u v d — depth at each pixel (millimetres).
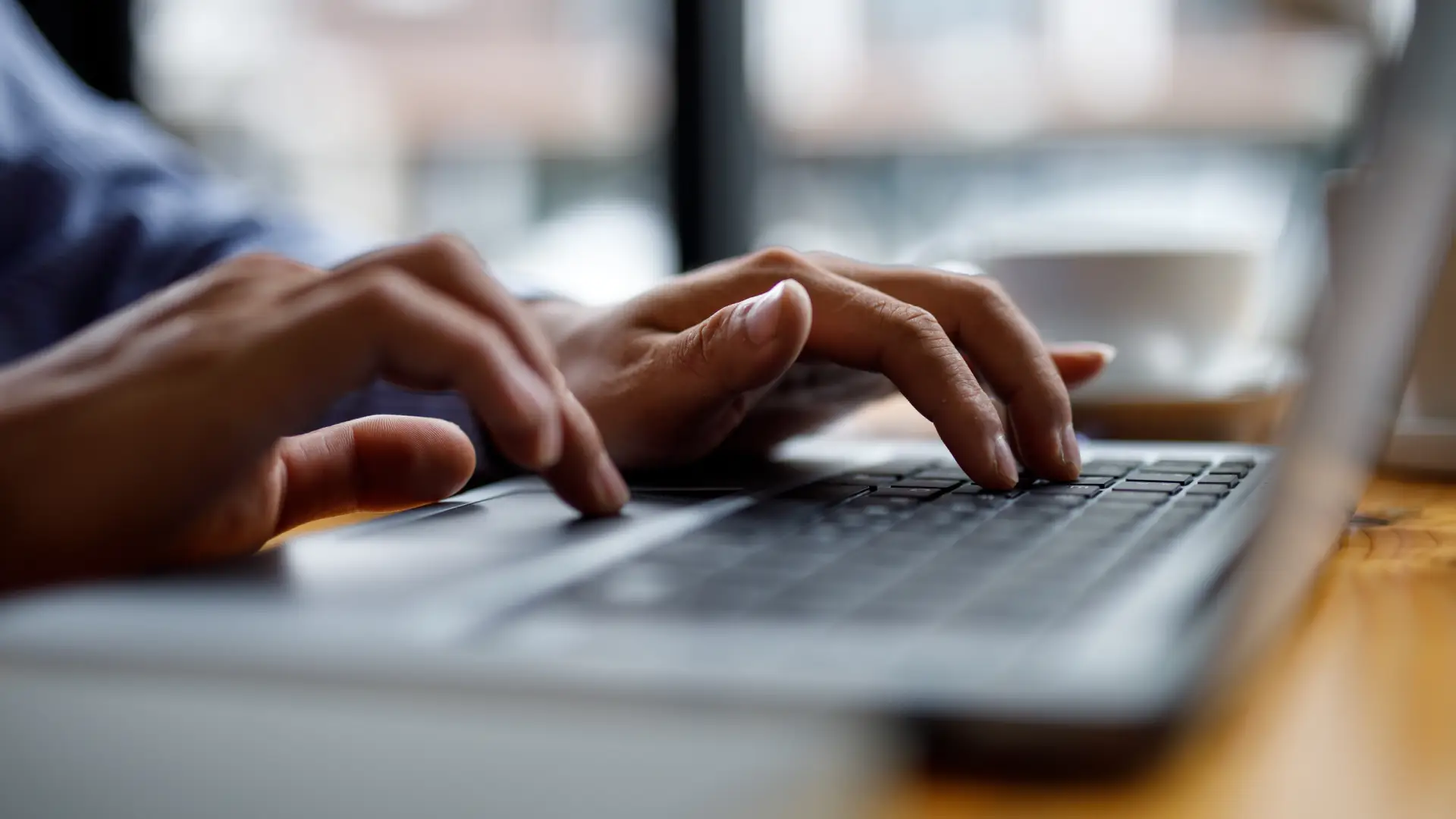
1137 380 804
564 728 209
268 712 223
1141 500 452
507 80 2035
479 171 2084
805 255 662
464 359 415
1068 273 811
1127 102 1900
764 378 555
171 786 190
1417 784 215
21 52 965
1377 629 334
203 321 432
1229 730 240
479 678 236
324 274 451
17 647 264
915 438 789
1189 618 265
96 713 225
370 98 2115
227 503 437
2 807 183
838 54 1913
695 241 1848
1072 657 235
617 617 277
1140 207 1907
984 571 315
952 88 1925
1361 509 571
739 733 204
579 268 1969
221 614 291
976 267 849
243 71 2090
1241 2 1856
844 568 322
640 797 179
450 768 193
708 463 611
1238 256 804
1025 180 1937
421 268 457
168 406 405
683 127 1839
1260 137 1860
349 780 190
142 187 878
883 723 212
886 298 564
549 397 430
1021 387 550
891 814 200
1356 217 288
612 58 1895
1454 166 313
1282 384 730
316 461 532
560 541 393
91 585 331
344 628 275
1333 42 1782
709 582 311
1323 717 255
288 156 2125
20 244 822
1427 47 297
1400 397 361
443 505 501
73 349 447
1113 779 206
